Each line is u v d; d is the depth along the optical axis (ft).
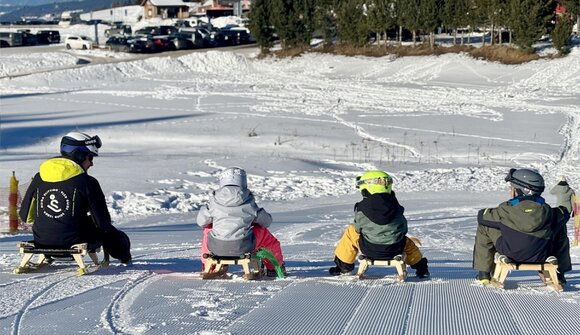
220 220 29.40
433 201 85.92
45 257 31.42
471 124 161.27
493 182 104.47
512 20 245.04
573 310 24.09
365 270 30.91
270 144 139.33
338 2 282.77
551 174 112.27
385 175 29.43
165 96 209.46
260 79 253.24
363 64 264.11
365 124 161.38
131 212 77.46
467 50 255.50
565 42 239.71
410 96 206.08
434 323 22.00
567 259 28.73
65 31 447.42
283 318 22.49
